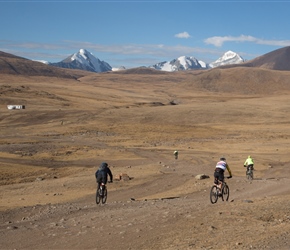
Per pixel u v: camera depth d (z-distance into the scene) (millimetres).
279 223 13609
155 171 39969
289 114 133750
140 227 13398
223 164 20062
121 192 28547
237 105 147375
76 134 91812
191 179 33844
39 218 16672
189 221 13922
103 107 154875
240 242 11102
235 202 18172
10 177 42312
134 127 104375
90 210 18391
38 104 152250
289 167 48375
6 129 99000
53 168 48500
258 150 69188
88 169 46750
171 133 96000
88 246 11539
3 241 12547
